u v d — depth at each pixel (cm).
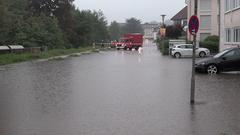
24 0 7731
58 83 2125
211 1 7838
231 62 2617
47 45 7006
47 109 1329
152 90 1816
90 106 1384
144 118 1175
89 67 3341
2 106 1396
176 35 9081
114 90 1820
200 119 1154
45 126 1071
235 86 1938
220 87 1900
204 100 1504
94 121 1135
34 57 4703
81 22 10362
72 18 10012
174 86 1967
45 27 7362
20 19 6681
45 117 1195
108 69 3106
